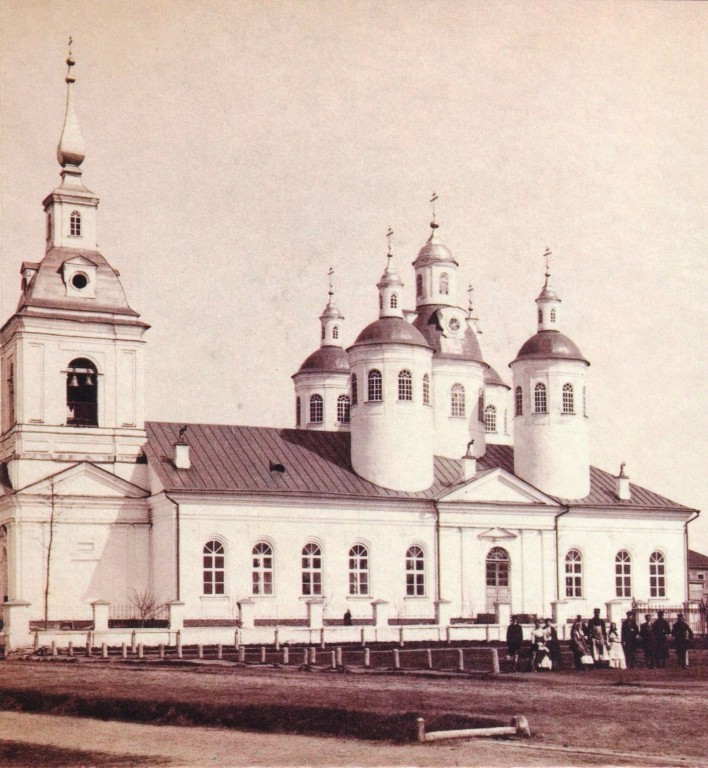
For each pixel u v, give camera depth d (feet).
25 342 177.88
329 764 70.49
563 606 181.88
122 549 180.55
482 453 219.20
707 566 285.43
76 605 175.83
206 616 176.76
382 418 195.93
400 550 192.85
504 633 171.63
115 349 183.73
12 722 87.40
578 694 97.66
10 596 173.78
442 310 220.84
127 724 85.71
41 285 180.65
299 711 84.28
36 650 143.54
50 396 178.91
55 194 183.21
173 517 176.76
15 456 176.14
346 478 194.08
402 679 109.40
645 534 212.64
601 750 72.49
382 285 201.57
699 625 187.21
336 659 136.67
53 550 175.52
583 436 212.02
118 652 146.30
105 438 182.19
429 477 198.80
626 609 190.49
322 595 186.09
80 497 177.68
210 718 85.25
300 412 240.53
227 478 183.73
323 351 243.19
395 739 76.54
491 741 75.56
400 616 190.90
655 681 111.55
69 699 92.89
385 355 197.16
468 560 197.26
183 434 192.44
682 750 72.69
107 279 184.65
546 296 213.46
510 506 200.95
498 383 244.63
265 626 168.86
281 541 184.34
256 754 73.67
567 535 206.18
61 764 72.69
